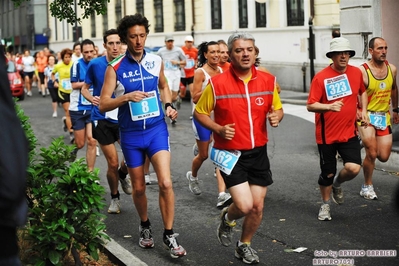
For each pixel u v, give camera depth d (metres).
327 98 8.75
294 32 27.84
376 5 13.57
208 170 12.90
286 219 9.12
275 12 29.17
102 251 7.65
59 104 28.80
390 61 13.62
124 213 9.75
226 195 9.84
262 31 29.97
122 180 10.10
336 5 25.61
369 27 13.66
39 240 6.22
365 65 9.90
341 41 8.65
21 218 3.40
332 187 9.30
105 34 9.68
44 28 55.94
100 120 9.36
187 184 11.70
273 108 7.14
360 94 9.17
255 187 7.02
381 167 12.16
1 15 67.44
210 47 10.03
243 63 6.79
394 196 5.86
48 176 6.88
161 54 22.05
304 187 11.08
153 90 7.63
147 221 8.02
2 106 3.33
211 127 6.87
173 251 7.55
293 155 14.14
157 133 7.61
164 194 7.48
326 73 8.76
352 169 8.80
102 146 9.45
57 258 6.32
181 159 14.18
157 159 7.52
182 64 22.00
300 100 23.91
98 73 9.68
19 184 3.30
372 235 8.27
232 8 32.53
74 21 8.25
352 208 9.58
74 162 6.89
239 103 6.89
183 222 9.21
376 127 9.91
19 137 3.36
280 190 10.91
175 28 38.19
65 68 17.14
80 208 6.44
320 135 8.87
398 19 13.58
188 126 19.55
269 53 29.70
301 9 27.48
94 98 9.36
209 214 9.62
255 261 7.30
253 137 6.91
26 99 33.09
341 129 8.78
